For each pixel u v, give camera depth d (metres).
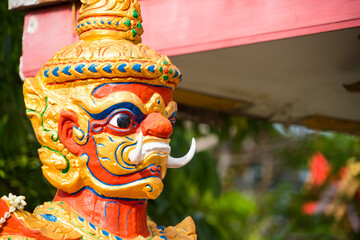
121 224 2.22
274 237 9.49
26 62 3.14
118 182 2.18
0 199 2.12
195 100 4.25
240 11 2.76
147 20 2.93
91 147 2.18
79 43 2.29
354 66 3.60
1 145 4.38
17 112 4.32
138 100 2.17
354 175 8.38
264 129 5.79
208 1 2.83
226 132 5.25
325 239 8.48
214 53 3.41
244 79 3.88
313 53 3.44
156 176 2.20
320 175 8.91
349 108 4.25
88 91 2.18
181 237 2.47
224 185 12.00
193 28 2.85
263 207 11.45
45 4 3.08
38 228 2.08
